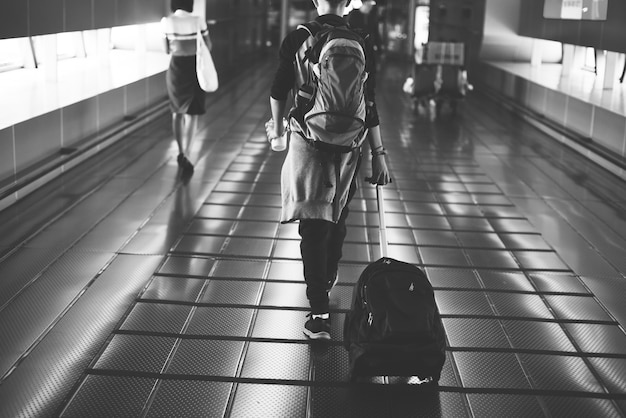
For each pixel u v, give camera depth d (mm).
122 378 3277
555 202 6879
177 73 7438
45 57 8742
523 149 9633
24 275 4492
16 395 3090
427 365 3125
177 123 7602
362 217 6137
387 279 3250
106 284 4406
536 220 6230
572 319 4125
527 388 3311
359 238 5539
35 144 6676
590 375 3457
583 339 3863
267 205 6391
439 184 7496
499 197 7016
